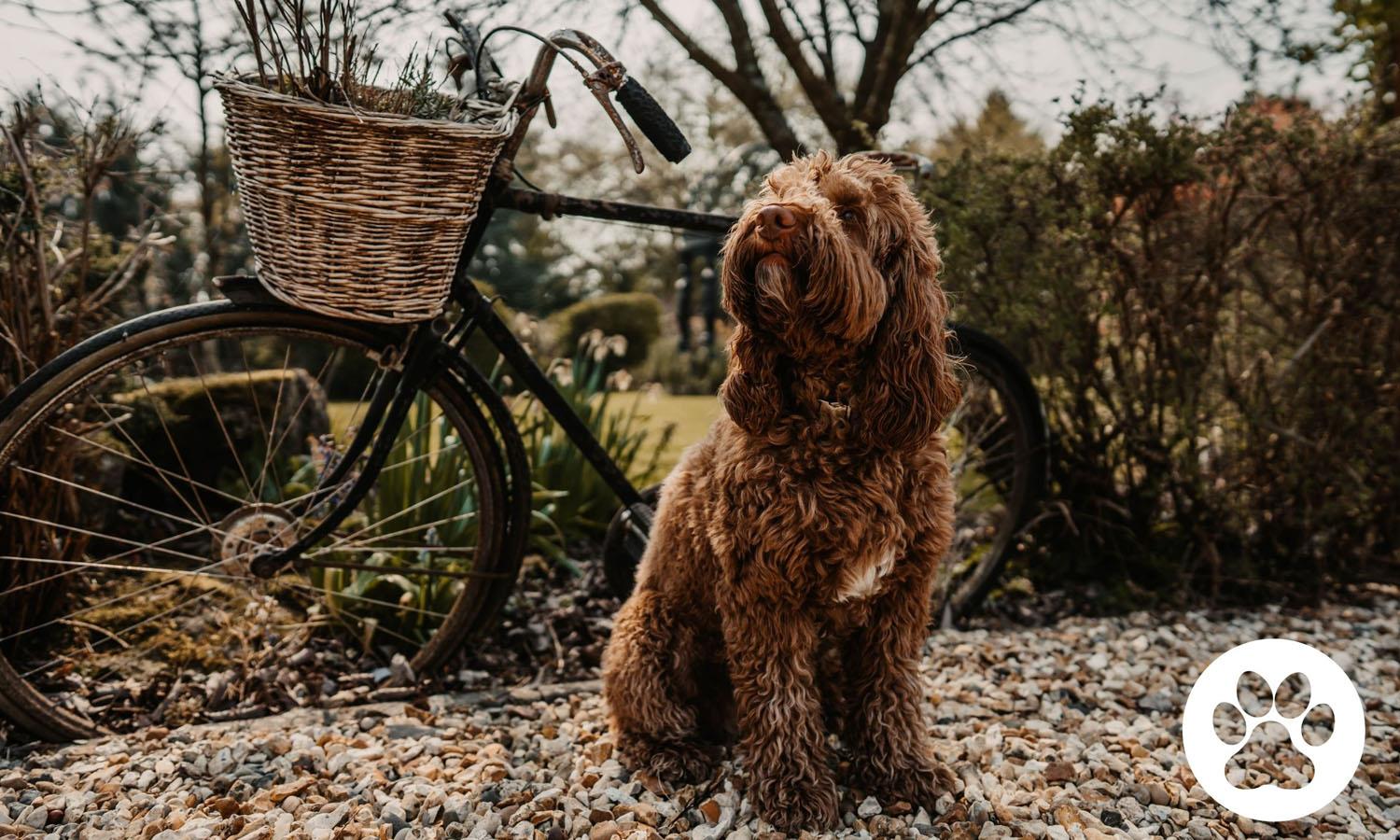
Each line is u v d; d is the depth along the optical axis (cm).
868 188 204
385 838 204
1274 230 370
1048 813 217
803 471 205
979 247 356
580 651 329
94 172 280
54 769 230
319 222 214
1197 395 378
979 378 354
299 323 256
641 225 281
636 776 230
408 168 213
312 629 322
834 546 204
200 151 497
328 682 292
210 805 214
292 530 271
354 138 207
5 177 281
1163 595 378
